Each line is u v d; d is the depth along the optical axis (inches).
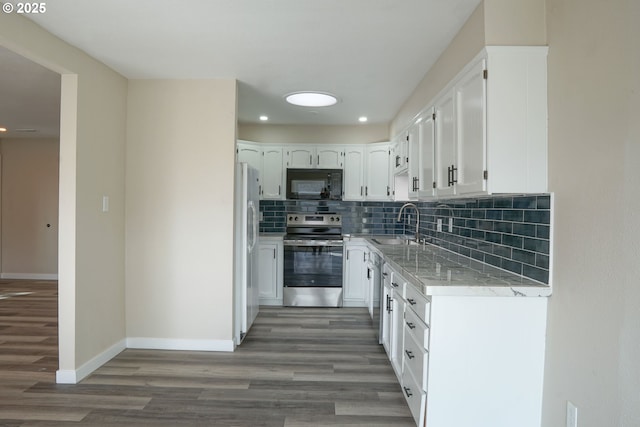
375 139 198.1
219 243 127.8
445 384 73.6
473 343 73.5
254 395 99.2
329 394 100.0
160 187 127.9
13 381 105.7
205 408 92.7
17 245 248.1
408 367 88.9
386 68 115.9
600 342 59.2
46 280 244.5
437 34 93.0
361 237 188.2
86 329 109.1
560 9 70.1
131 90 127.7
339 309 181.8
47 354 124.6
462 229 115.6
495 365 73.7
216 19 86.9
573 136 66.4
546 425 72.7
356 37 95.2
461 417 74.0
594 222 61.0
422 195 118.9
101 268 115.6
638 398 52.2
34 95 147.5
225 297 128.4
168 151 127.6
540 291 72.2
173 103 127.3
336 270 185.2
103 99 115.0
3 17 81.7
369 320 164.1
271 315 171.0
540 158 74.5
